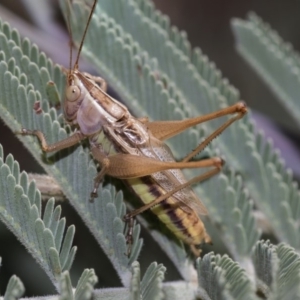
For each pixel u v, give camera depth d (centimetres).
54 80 18
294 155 21
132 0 18
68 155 17
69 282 15
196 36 29
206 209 17
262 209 18
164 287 17
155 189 17
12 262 19
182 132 18
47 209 16
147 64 18
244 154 18
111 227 17
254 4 28
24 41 17
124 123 18
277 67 19
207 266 16
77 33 18
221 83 19
